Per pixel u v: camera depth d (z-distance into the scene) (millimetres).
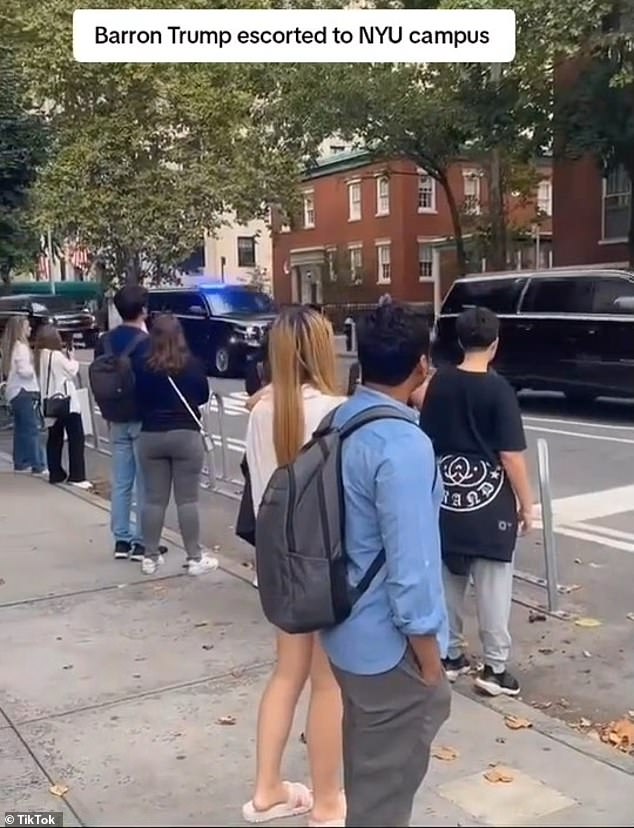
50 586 6457
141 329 6828
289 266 45812
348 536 2643
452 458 4500
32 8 23859
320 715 3260
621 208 23594
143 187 25641
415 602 2531
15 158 14656
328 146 42562
